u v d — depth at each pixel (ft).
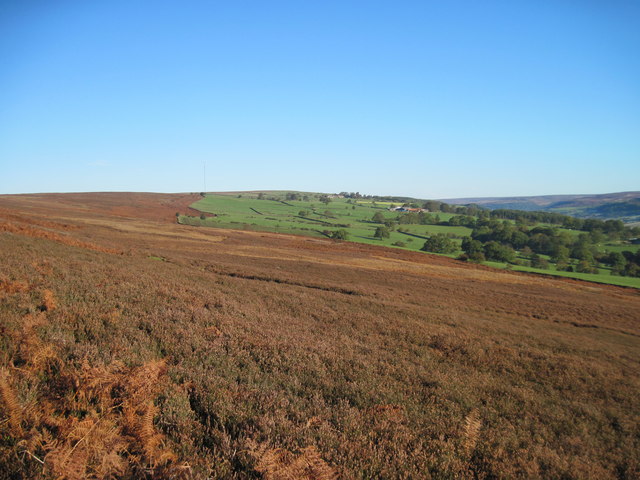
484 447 19.61
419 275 173.99
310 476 13.41
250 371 24.25
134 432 14.28
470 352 43.39
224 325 35.40
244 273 99.19
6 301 28.63
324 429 17.66
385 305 74.74
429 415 22.72
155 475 12.36
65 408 15.43
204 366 23.66
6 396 13.66
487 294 134.51
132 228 236.43
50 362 18.99
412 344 43.96
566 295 169.89
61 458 11.50
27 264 46.09
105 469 11.69
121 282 46.75
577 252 345.10
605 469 20.83
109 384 17.03
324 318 53.01
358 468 15.17
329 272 140.56
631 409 33.12
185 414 16.39
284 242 276.41
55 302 30.30
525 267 296.10
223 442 14.79
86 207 405.39
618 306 150.71
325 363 29.50
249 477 13.30
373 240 377.91
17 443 12.14
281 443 15.71
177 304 40.50
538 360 44.70
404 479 15.23
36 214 243.19
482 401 28.71
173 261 104.88
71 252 72.02
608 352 59.77
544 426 25.23
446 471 16.33
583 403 32.09
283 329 39.88
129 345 24.07
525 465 18.38
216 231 295.28
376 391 24.98
